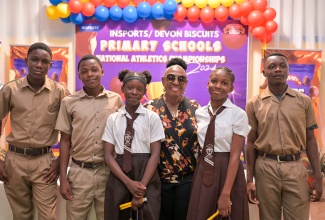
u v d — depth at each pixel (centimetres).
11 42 355
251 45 351
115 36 346
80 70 215
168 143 208
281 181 216
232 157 195
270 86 224
